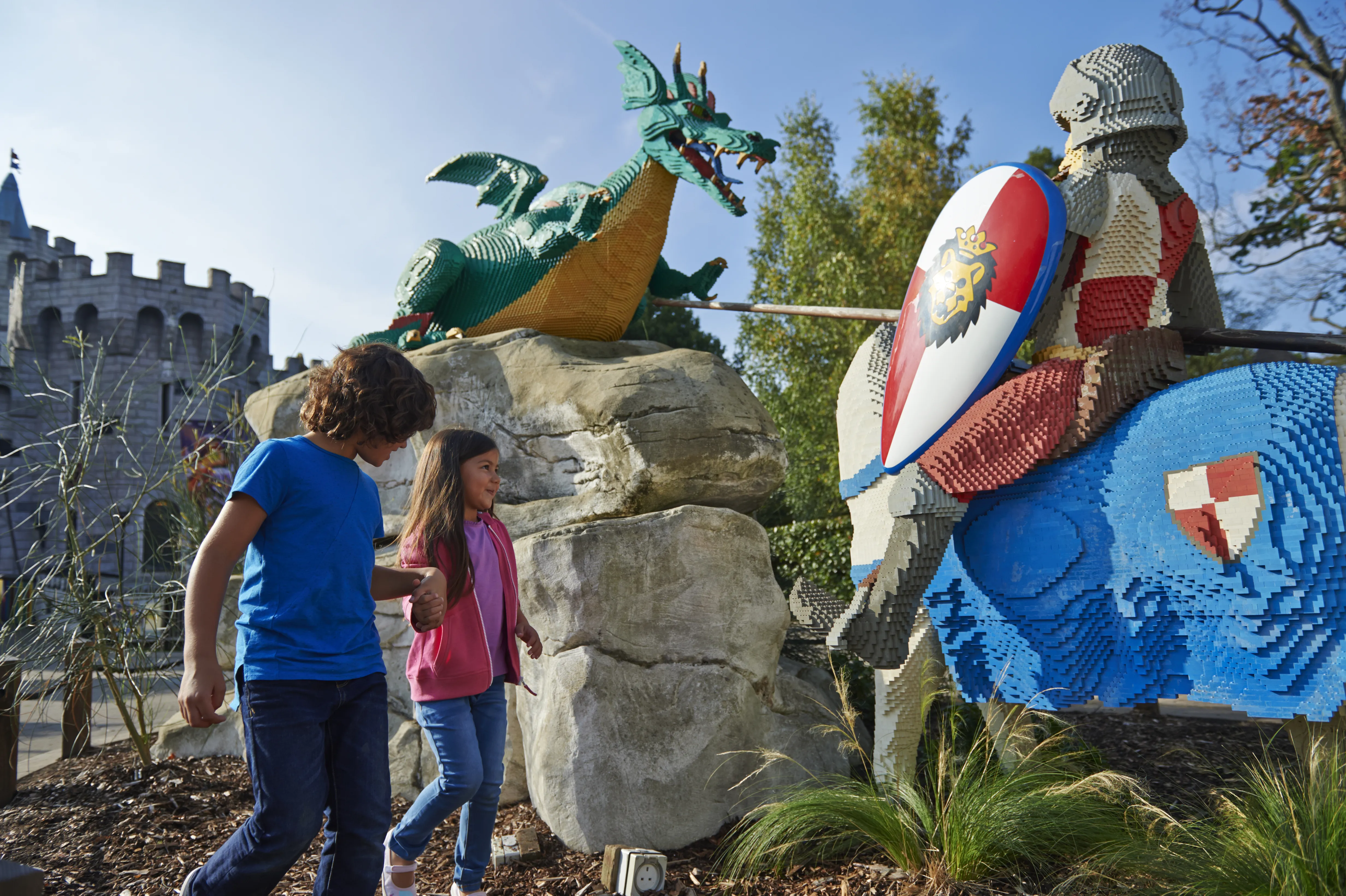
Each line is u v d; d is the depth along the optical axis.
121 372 29.02
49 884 2.77
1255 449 2.16
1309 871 2.06
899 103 15.50
